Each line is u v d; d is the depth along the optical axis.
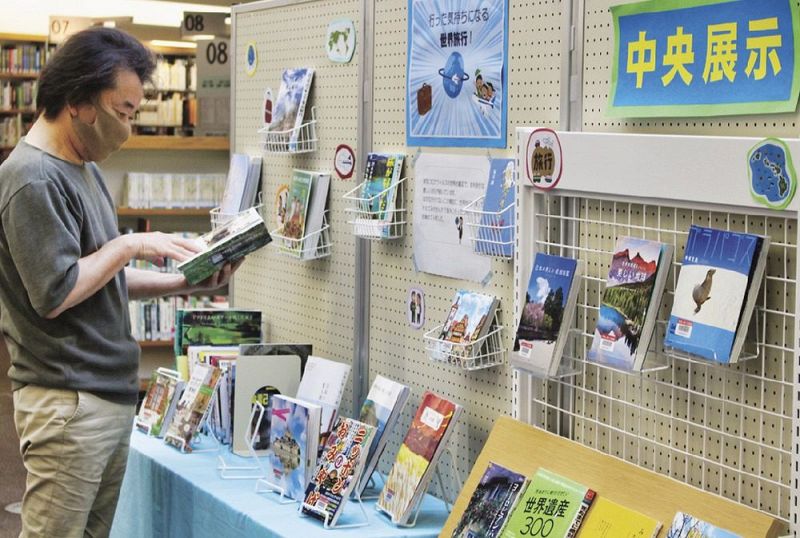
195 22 7.05
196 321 3.67
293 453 2.83
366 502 2.81
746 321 1.92
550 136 2.36
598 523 2.14
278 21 3.65
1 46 10.92
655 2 2.10
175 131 8.61
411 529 2.59
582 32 2.35
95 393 2.72
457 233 2.79
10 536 4.47
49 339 2.65
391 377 3.12
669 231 2.14
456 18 2.74
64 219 2.58
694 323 1.98
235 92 3.96
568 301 2.30
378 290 3.16
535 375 2.37
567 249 2.43
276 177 3.71
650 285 2.11
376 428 2.74
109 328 2.75
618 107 2.21
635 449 2.30
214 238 2.94
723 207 2.00
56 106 2.61
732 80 1.96
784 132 1.90
